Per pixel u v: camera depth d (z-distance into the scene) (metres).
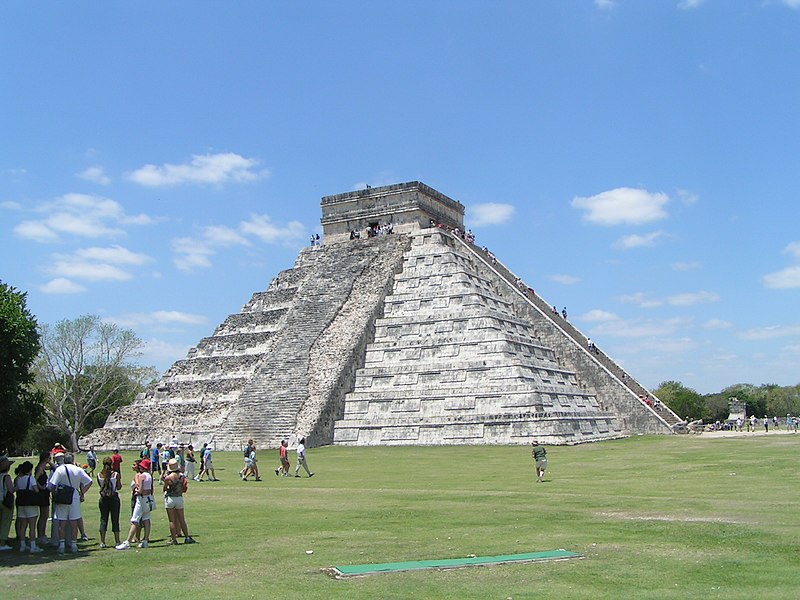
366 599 13.54
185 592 14.36
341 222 78.56
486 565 15.94
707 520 20.70
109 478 19.80
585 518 21.77
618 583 14.39
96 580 15.59
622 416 64.81
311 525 21.72
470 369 58.28
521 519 21.84
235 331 73.19
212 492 31.36
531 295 74.50
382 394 59.75
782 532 18.73
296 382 61.12
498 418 54.69
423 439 56.28
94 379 79.62
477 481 32.91
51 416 76.56
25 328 24.64
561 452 47.12
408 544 18.42
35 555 18.58
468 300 63.44
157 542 19.91
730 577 14.70
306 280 72.94
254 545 18.80
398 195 76.00
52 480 19.05
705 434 67.06
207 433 61.34
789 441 52.31
